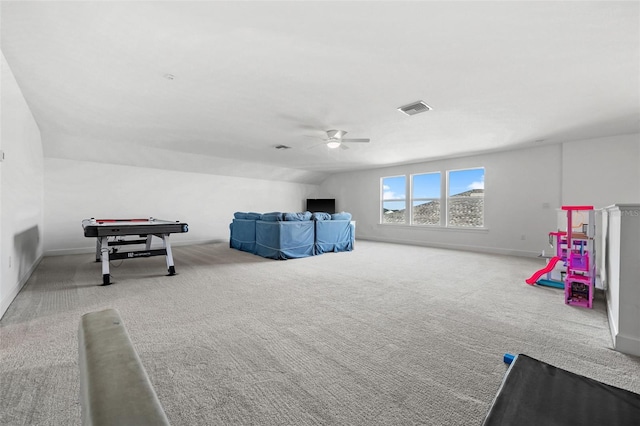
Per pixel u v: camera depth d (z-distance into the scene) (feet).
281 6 5.74
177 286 10.70
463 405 4.31
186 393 4.53
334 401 4.38
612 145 15.43
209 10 5.84
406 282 11.50
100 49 7.26
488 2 5.58
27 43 6.95
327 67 8.24
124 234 11.10
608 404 3.39
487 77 8.77
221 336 6.55
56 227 17.43
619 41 6.82
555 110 11.60
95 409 1.46
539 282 11.19
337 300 9.20
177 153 20.35
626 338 5.93
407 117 12.55
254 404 4.30
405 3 5.64
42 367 5.21
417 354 5.81
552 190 17.44
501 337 6.60
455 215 22.30
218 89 9.75
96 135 15.78
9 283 8.57
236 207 25.89
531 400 3.46
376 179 27.14
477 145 17.72
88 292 9.80
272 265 14.97
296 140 16.92
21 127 10.18
